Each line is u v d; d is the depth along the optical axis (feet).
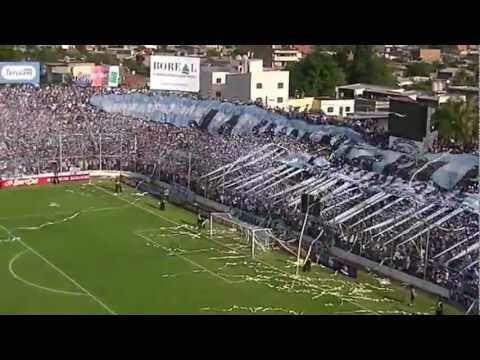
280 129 258.78
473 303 153.17
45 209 233.76
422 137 208.03
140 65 535.19
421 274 170.60
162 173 269.03
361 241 188.55
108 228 213.05
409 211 189.16
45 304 151.23
